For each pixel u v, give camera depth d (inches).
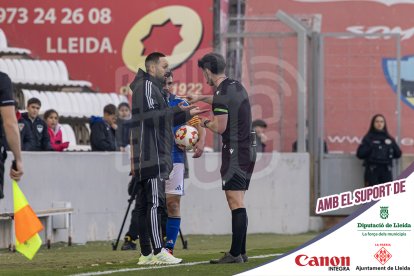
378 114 2038.6
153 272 1032.8
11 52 2185.0
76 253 1396.4
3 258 1311.5
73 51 2235.5
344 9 2253.9
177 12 2183.8
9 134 927.7
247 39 2050.9
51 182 1615.4
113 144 1763.0
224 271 1043.3
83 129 2111.2
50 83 2144.4
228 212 1904.5
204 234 1873.8
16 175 938.1
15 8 2241.6
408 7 2249.0
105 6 2230.6
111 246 1563.7
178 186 1240.8
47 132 1670.8
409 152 2188.7
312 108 2075.5
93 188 1697.8
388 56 2079.2
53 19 2241.6
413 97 2198.6
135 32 2217.0
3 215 1437.0
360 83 2085.4
